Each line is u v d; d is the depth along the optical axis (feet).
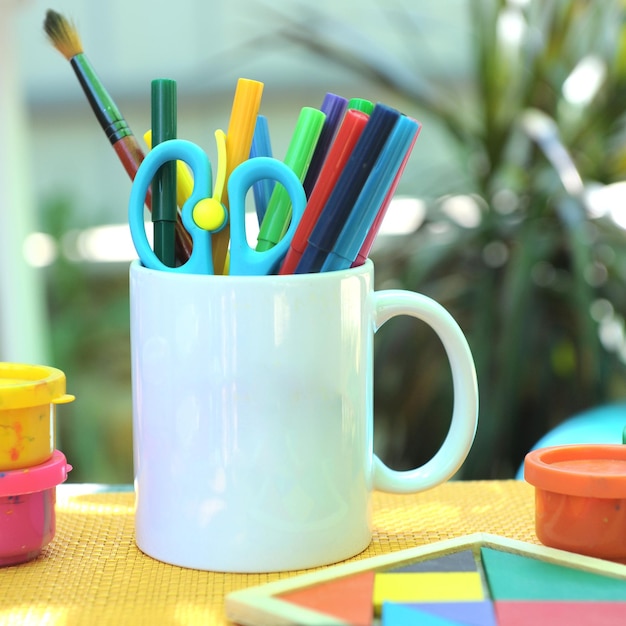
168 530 1.35
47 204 7.53
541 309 4.07
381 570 1.25
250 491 1.31
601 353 3.85
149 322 1.34
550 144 3.93
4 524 1.32
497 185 4.36
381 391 4.10
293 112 7.12
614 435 3.84
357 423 1.38
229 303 1.29
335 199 1.28
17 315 3.86
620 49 4.24
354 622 1.09
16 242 3.84
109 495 1.70
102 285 7.70
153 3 7.09
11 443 1.32
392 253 4.20
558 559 1.26
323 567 1.35
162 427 1.34
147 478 1.38
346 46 4.56
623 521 1.29
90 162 7.54
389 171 1.29
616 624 1.07
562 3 4.23
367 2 6.88
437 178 4.87
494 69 4.21
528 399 4.09
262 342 1.30
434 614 1.10
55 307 7.57
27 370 1.41
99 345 7.54
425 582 1.21
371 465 1.43
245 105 1.36
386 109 1.24
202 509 1.33
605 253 4.10
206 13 7.12
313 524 1.34
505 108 4.28
